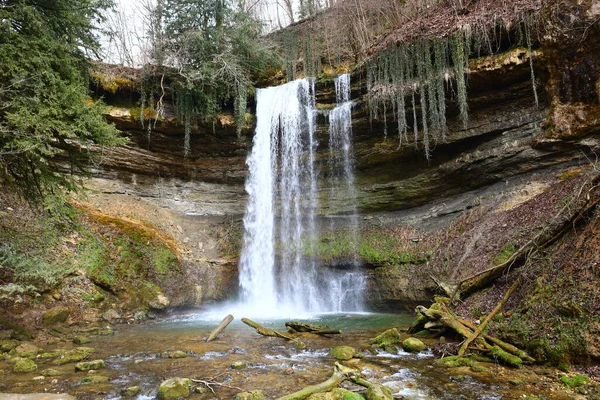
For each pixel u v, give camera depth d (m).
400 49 14.59
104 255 12.70
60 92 7.47
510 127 12.80
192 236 18.08
